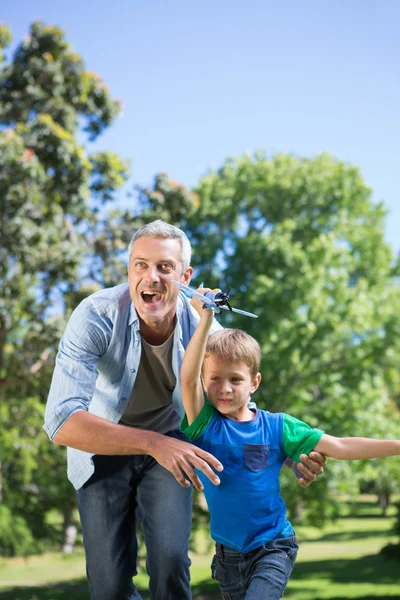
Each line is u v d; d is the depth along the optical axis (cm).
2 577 2091
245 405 299
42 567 2275
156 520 307
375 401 1980
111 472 318
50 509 2147
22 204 1288
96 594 318
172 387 317
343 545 3047
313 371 1956
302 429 292
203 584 1997
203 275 2072
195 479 262
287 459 307
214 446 289
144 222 1630
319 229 2208
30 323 1533
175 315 310
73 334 299
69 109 1520
